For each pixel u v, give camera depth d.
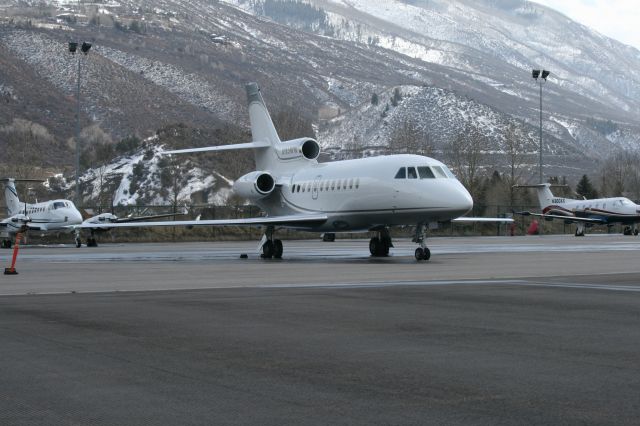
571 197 136.75
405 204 35.91
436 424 7.87
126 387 9.44
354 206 38.25
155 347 12.05
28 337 13.00
